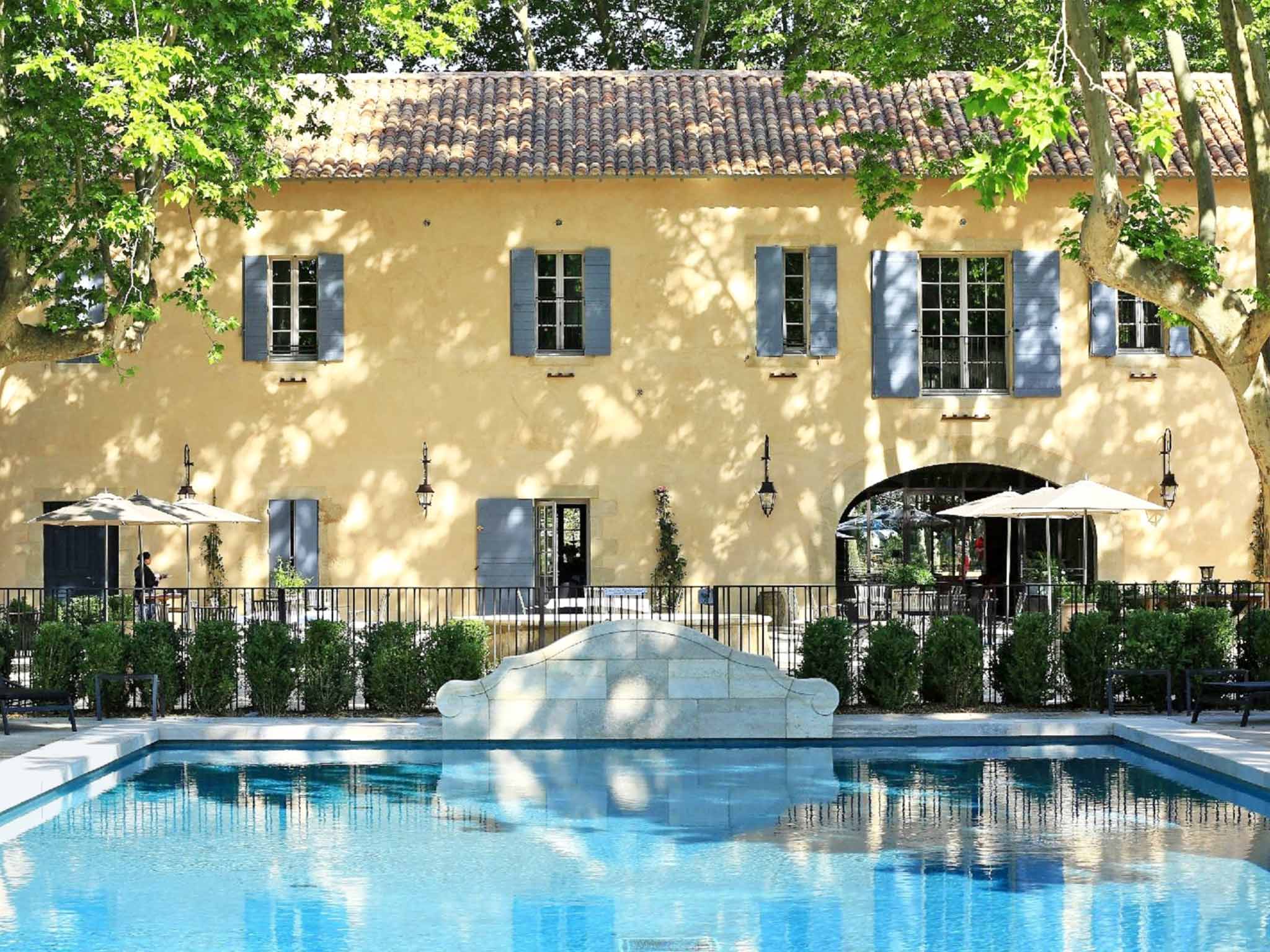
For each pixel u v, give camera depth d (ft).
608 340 75.10
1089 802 37.76
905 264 75.05
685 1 109.50
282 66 56.29
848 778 41.50
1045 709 51.42
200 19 49.06
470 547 74.90
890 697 50.67
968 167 35.29
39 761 40.19
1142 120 40.83
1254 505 75.61
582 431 75.15
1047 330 75.10
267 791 39.63
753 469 75.00
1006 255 75.77
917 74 57.93
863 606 78.64
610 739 47.34
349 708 51.57
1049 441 75.36
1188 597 67.82
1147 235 50.37
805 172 73.05
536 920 26.66
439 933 25.88
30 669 53.06
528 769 43.01
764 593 73.72
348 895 28.50
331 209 75.05
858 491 75.10
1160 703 51.21
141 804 37.73
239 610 71.05
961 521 83.25
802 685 47.44
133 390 74.79
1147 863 30.86
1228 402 75.72
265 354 74.84
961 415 75.15
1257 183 51.11
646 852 32.09
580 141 75.00
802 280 76.33
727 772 42.34
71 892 28.76
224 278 74.95
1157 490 75.51
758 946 24.99
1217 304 50.31
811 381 75.31
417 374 75.05
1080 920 26.45
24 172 53.01
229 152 58.70
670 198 75.31
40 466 74.59
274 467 74.84
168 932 26.04
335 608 56.75
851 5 59.36
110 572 75.10
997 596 69.31
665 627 47.55
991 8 61.16
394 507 74.90
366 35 58.03
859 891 28.66
